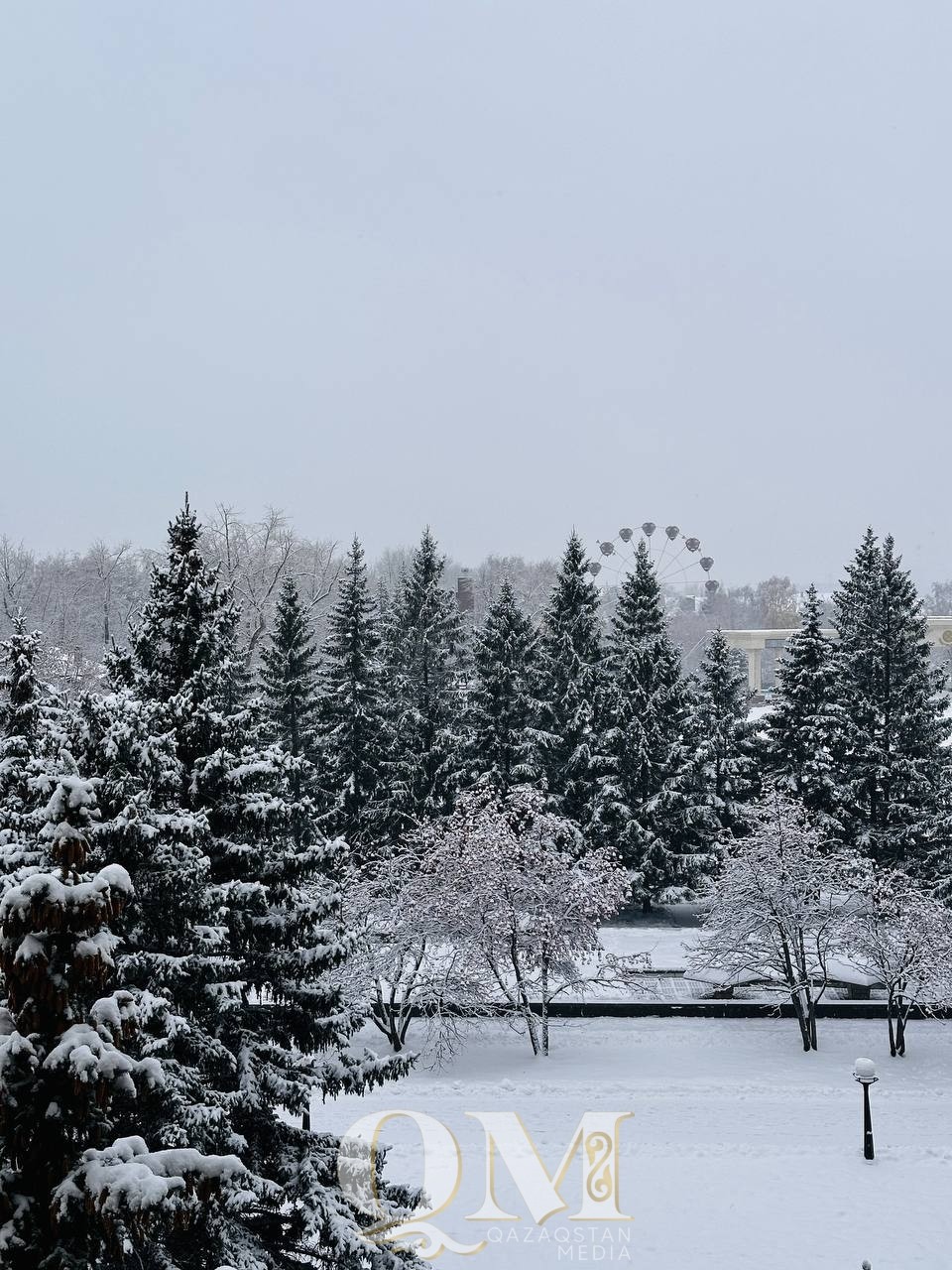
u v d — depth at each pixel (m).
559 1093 29.94
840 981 42.41
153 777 15.35
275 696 55.75
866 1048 37.31
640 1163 23.59
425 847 43.41
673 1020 39.81
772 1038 38.16
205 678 17.64
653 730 55.44
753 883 39.59
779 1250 19.19
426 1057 35.19
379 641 57.00
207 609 18.31
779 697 58.34
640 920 54.03
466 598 97.06
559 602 60.62
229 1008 15.28
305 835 18.44
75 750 15.32
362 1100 28.84
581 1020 39.69
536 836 41.69
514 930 37.00
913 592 57.78
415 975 36.62
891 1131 26.75
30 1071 10.27
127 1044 12.87
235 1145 13.86
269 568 84.12
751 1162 23.58
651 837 54.06
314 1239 16.33
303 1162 15.14
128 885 10.47
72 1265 9.91
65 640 83.12
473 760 56.25
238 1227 14.33
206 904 15.13
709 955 42.16
